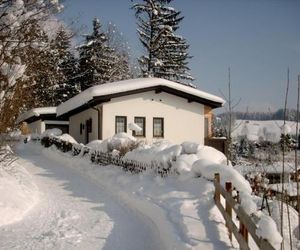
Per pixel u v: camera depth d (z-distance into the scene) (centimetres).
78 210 961
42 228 807
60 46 1409
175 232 688
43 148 2430
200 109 2489
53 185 1297
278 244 454
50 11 1227
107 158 1541
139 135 2327
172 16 4666
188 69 4712
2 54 1069
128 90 2245
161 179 1118
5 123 1066
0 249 678
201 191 909
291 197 741
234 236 650
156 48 4538
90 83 4912
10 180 1091
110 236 761
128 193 1076
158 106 2386
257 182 992
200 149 1241
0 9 1127
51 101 4550
